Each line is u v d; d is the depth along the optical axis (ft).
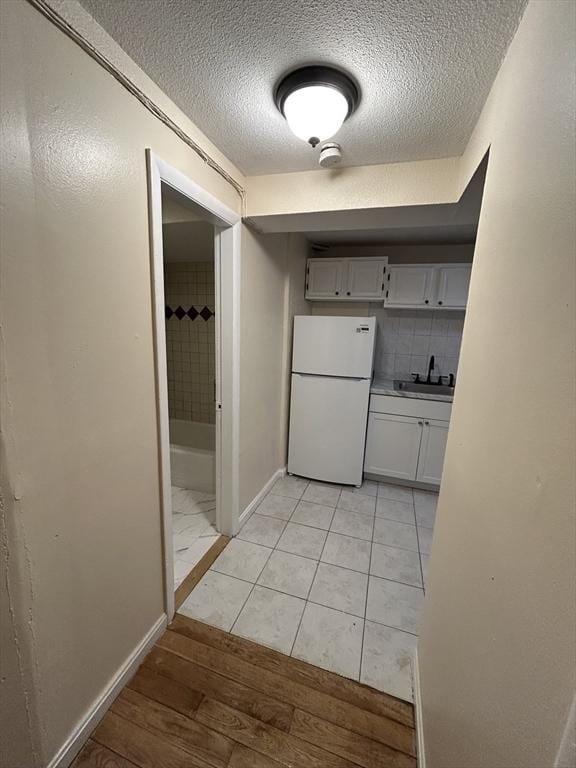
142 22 3.00
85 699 3.71
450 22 2.82
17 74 2.46
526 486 1.85
